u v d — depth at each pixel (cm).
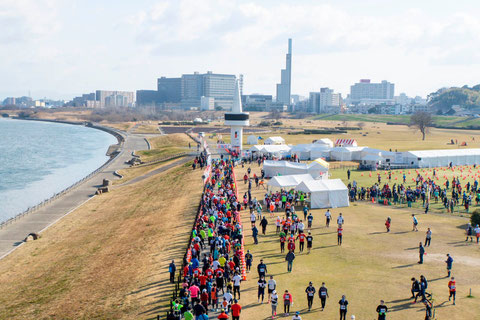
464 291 3244
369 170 9706
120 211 7100
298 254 4147
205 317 2605
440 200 6525
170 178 9394
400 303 3061
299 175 6688
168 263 4194
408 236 4703
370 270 3712
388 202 6281
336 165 10425
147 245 4978
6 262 5034
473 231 4600
